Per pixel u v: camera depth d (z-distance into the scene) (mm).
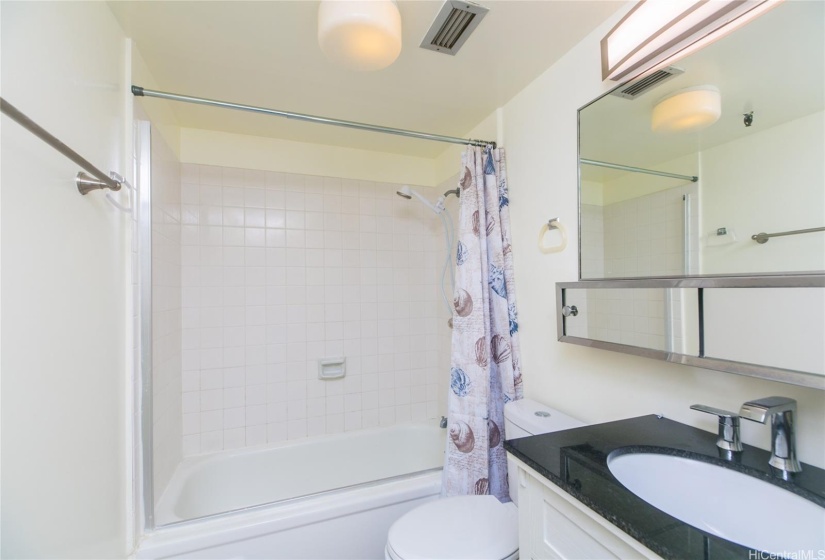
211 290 2047
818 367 706
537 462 830
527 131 1622
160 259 1570
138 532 1267
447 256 2320
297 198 2236
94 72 1043
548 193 1495
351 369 2346
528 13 1177
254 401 2121
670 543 555
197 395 2008
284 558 1381
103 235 1076
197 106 1784
